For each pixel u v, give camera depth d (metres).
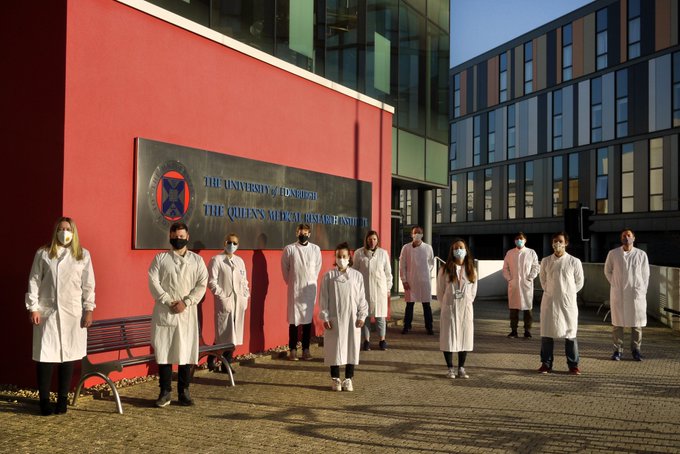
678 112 36.31
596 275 18.91
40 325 6.11
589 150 42.47
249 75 10.03
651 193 38.03
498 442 5.63
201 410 6.56
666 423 6.30
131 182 7.88
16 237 7.25
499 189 50.69
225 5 10.27
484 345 11.41
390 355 10.26
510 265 12.52
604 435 5.88
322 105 12.09
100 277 7.47
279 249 10.61
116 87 7.68
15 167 7.29
